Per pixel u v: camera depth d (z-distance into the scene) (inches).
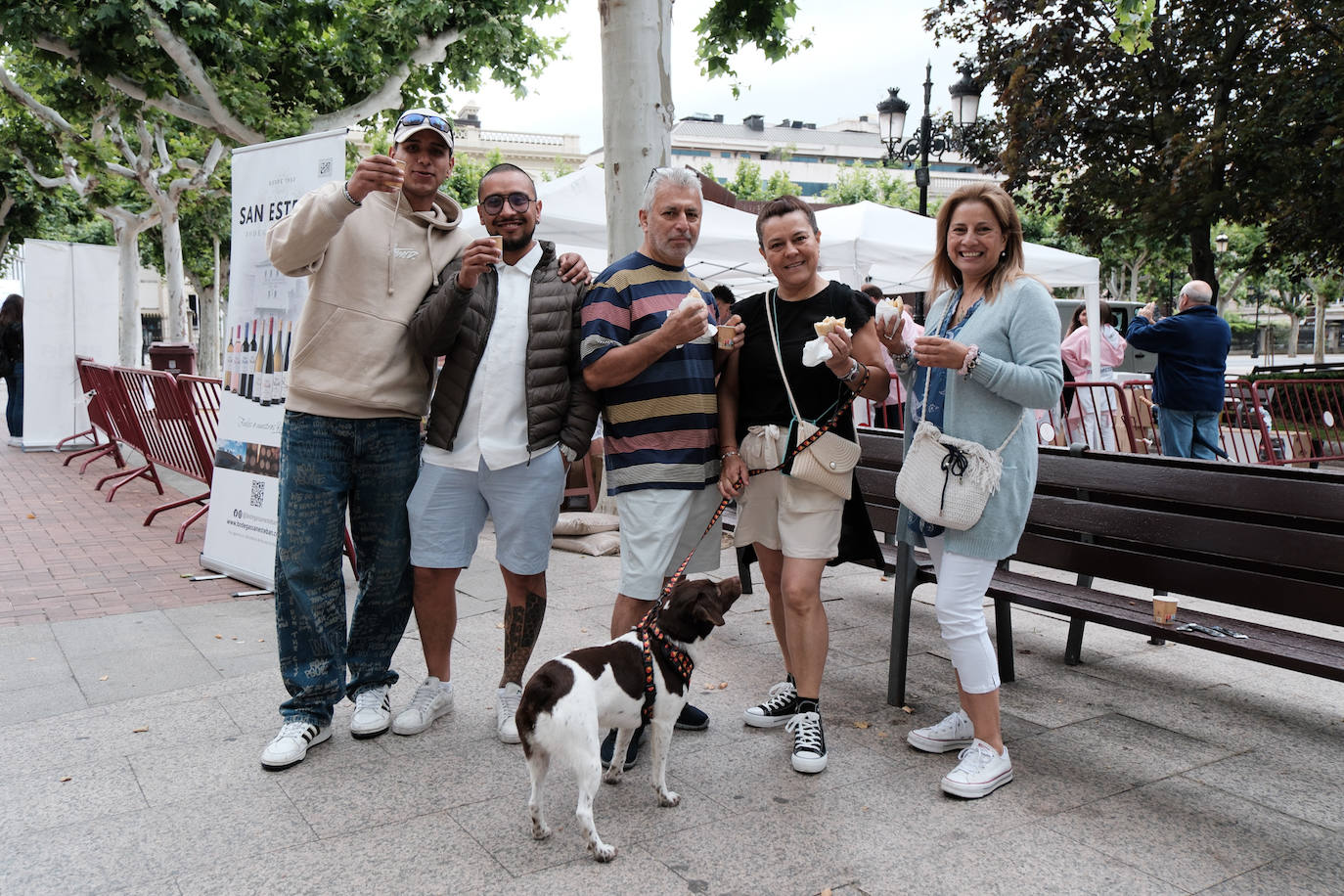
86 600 207.8
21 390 505.0
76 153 666.2
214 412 273.3
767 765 125.2
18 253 971.3
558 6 524.1
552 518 133.2
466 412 129.8
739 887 94.7
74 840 103.6
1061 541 150.2
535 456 129.0
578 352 130.7
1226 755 128.5
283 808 111.3
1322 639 118.0
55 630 183.8
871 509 190.1
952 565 119.0
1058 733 136.3
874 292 352.2
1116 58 626.5
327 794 115.0
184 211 920.9
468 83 582.2
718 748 130.9
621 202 253.4
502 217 128.6
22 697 147.5
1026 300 115.4
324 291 125.7
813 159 3710.6
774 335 127.9
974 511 113.8
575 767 98.5
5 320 499.2
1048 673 163.2
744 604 207.6
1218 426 327.6
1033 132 658.2
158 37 443.2
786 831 106.6
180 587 219.6
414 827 107.0
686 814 110.9
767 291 132.6
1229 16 592.4
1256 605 123.3
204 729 135.3
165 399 304.5
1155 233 648.4
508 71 575.8
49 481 389.7
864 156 3762.3
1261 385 383.6
